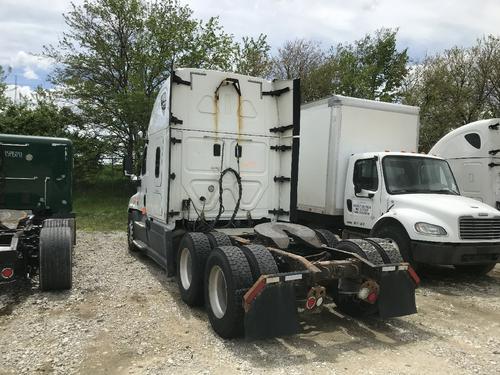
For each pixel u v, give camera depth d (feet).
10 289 21.86
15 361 14.10
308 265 16.08
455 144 36.47
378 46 86.63
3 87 94.27
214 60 71.46
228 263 15.99
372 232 27.94
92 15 74.69
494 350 16.14
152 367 13.89
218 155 23.59
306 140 33.96
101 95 75.31
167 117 22.84
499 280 27.84
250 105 24.35
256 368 14.02
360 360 14.90
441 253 24.68
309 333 17.40
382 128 32.81
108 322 17.67
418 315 20.13
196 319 18.39
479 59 86.22
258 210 24.56
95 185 83.20
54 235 21.34
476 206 25.89
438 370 14.33
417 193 28.27
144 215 28.91
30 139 26.96
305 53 96.43
